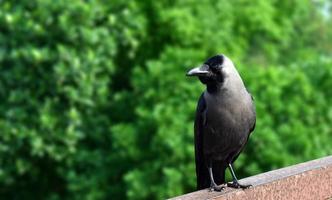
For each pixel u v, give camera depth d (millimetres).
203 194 5633
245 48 20719
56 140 17391
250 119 6312
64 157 17906
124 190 17109
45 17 17484
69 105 17422
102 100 18109
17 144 17219
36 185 19422
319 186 6156
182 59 16797
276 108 16594
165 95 16594
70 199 18875
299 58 25156
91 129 17922
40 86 17312
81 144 18312
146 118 16344
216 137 6301
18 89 17359
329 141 16984
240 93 6199
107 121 17953
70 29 17359
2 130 17125
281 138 16266
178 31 18266
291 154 16219
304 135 16203
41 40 17641
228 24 19125
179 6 19062
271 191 5809
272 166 15781
